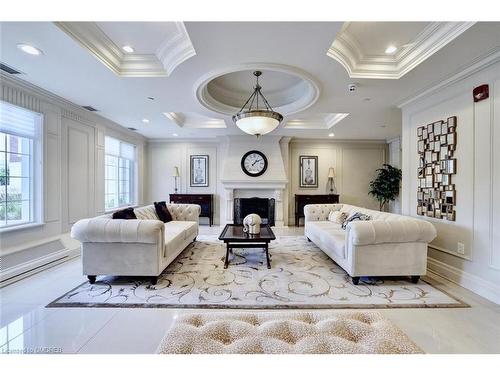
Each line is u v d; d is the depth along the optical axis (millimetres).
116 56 2801
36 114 3426
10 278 2811
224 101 4266
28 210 3377
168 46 2631
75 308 2234
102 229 2623
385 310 2240
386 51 2752
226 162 6410
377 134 6273
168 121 5148
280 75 3580
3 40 2209
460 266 2832
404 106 3887
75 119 4168
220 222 6793
